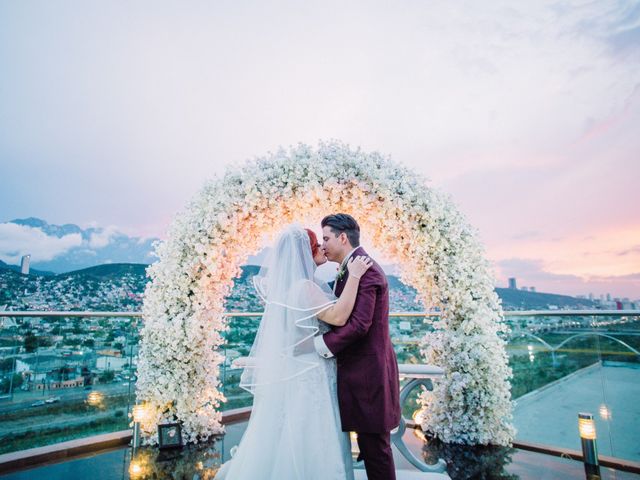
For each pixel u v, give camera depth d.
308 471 1.77
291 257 2.05
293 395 1.88
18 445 3.00
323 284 2.15
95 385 3.44
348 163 3.41
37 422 3.11
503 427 3.17
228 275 3.50
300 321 1.89
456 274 3.23
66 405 3.27
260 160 3.50
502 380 3.20
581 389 3.20
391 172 3.42
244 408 4.09
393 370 2.05
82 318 3.46
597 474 2.60
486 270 3.38
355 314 1.87
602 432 3.02
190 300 3.29
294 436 1.80
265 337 1.99
